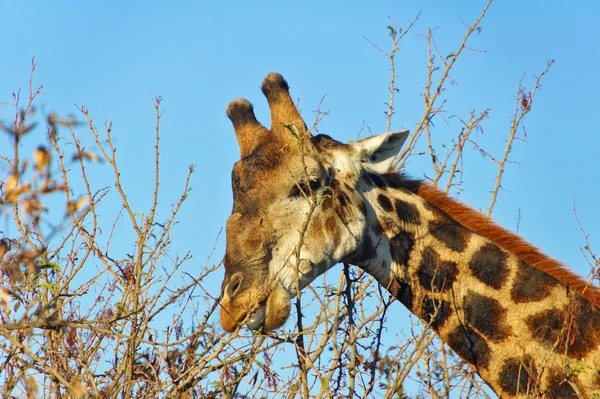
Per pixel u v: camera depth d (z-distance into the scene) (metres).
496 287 12.61
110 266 11.58
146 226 11.66
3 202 7.38
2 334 8.88
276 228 12.49
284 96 13.41
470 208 13.50
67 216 7.94
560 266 12.85
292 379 11.61
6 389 10.05
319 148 13.16
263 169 12.80
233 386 11.45
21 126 7.45
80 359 11.16
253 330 12.28
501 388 12.35
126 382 10.82
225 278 12.45
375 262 13.16
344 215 12.80
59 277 11.40
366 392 11.73
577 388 11.27
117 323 11.33
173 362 11.76
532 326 12.30
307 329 11.16
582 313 12.22
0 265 8.33
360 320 13.77
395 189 13.45
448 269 12.87
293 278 12.52
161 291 11.40
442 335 12.82
